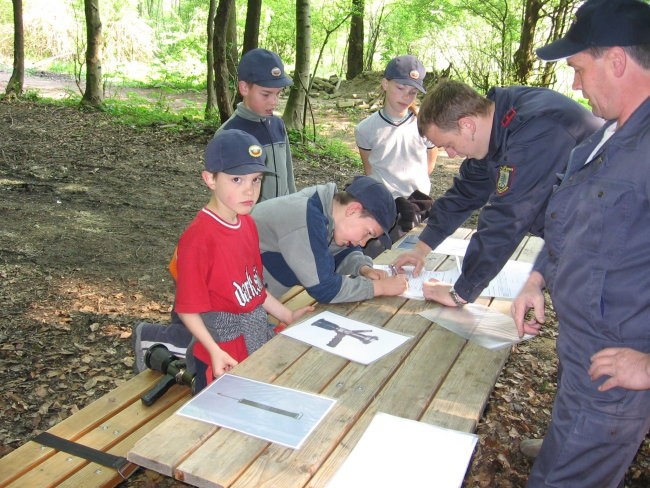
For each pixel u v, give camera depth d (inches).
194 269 96.8
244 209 96.2
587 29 68.8
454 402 81.2
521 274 131.7
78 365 151.2
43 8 1034.1
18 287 190.2
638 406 72.4
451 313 109.5
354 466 66.8
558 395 79.1
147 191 305.4
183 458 67.2
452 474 66.1
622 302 69.5
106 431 102.7
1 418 129.9
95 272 206.5
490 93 108.2
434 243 129.8
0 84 729.0
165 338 122.6
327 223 109.7
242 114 157.1
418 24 833.5
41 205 273.3
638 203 67.2
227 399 78.7
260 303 107.0
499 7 631.8
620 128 68.9
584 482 76.5
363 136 173.9
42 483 90.0
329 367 88.0
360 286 112.2
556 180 98.5
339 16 561.9
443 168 410.3
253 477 64.7
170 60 895.7
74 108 523.5
